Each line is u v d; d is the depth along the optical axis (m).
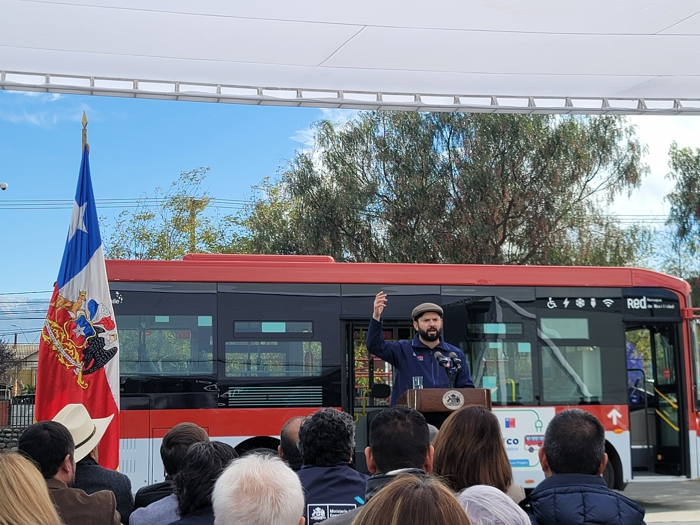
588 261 24.23
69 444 3.96
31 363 27.06
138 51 5.85
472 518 2.66
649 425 11.67
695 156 26.56
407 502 1.83
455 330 10.82
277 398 10.27
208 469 3.51
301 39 5.71
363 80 6.55
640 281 11.41
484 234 23.20
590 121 24.12
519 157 23.92
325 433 4.00
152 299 10.23
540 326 11.03
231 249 27.39
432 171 23.97
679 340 11.42
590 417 3.34
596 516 3.06
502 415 10.73
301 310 10.53
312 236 23.86
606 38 5.76
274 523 2.52
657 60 6.18
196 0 5.04
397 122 24.23
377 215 24.09
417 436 3.37
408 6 5.20
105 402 6.64
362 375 10.56
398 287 10.79
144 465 9.86
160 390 10.02
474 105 6.97
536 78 6.54
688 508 12.12
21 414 17.97
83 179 7.02
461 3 5.18
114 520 3.85
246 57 6.02
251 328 10.38
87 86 6.33
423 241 23.59
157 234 28.23
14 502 2.21
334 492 3.90
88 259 6.87
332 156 24.34
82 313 6.77
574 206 24.48
